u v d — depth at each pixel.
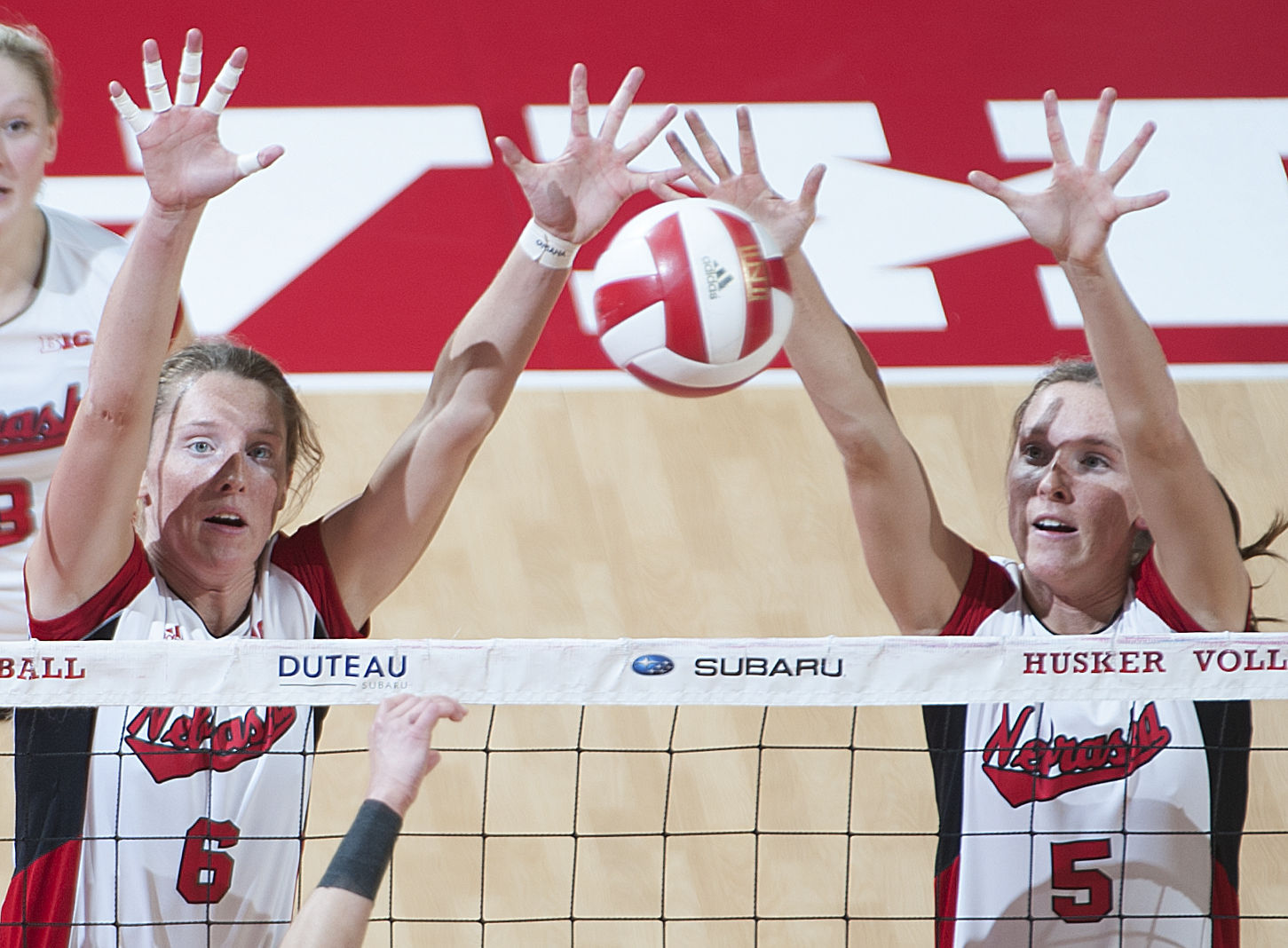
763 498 22.70
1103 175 11.85
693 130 12.66
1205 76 29.14
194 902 11.41
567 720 19.16
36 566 11.73
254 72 27.89
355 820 9.33
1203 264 26.28
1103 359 11.95
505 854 17.17
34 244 20.94
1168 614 12.54
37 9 27.72
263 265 25.25
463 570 21.17
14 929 11.29
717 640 11.22
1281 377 24.41
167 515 12.12
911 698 11.31
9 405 19.70
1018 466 13.25
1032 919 12.07
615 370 24.78
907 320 25.11
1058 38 29.73
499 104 27.83
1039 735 12.27
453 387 12.62
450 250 25.81
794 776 18.36
